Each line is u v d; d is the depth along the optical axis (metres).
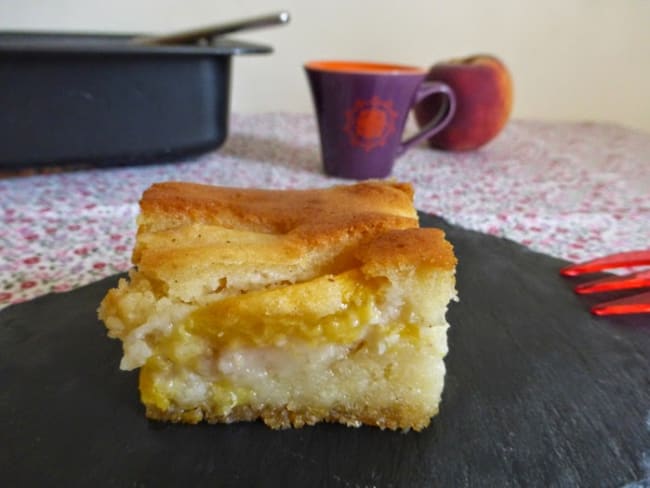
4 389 0.15
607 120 0.50
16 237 0.25
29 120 0.28
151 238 0.16
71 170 0.32
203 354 0.15
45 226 0.26
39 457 0.14
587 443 0.14
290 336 0.15
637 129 0.48
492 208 0.29
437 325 0.15
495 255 0.23
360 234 0.16
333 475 0.13
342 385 0.15
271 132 0.41
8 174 0.31
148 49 0.29
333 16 0.45
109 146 0.30
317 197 0.18
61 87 0.28
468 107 0.35
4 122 0.28
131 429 0.15
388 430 0.15
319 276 0.16
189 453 0.14
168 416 0.15
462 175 0.33
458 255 0.23
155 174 0.32
